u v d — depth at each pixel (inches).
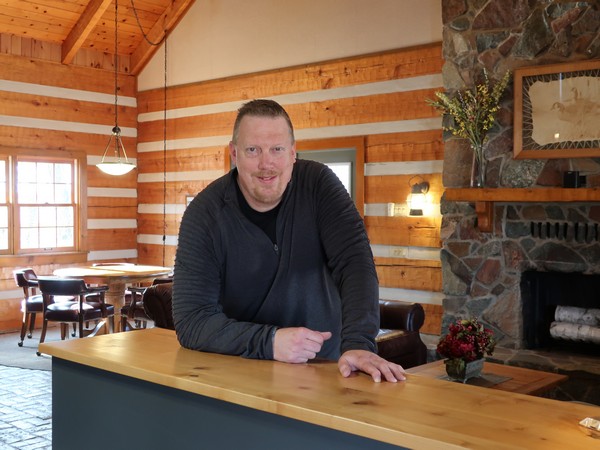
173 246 367.6
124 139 378.0
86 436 75.4
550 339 239.3
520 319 236.7
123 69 376.2
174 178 366.0
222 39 339.3
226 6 336.5
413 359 204.2
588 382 209.9
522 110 229.9
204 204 79.5
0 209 326.3
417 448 46.5
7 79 327.6
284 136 72.1
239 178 78.6
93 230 363.3
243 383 60.0
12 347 289.4
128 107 379.6
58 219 349.1
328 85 296.7
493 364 190.9
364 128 285.3
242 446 60.1
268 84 319.9
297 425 55.7
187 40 355.6
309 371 64.6
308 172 81.5
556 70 222.8
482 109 235.1
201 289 77.1
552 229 229.8
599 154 216.2
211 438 62.6
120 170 297.9
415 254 271.4
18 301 330.6
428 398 55.4
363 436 50.2
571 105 221.1
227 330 71.2
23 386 228.8
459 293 247.3
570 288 234.4
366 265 76.3
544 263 231.5
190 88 355.6
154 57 372.8
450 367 170.4
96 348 74.9
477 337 171.2
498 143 237.6
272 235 80.0
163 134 370.6
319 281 82.2
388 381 60.8
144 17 354.9
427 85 265.6
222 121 341.7
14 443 173.5
